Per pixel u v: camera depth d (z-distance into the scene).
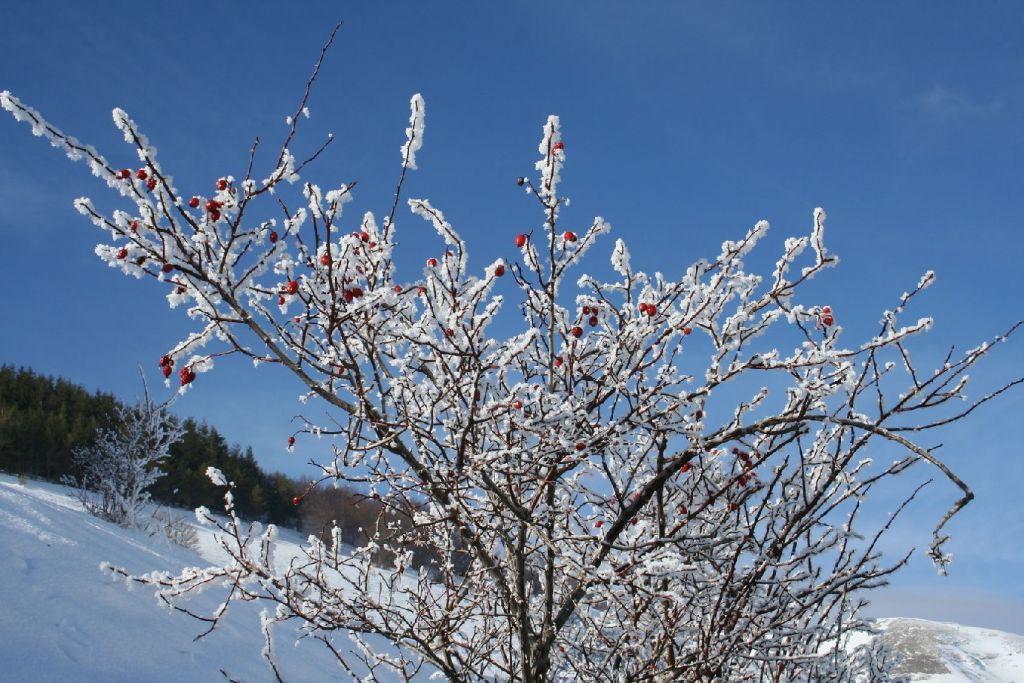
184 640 5.90
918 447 2.51
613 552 3.52
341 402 3.26
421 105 3.09
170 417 16.44
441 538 4.16
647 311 3.28
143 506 15.46
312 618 3.30
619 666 3.59
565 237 3.51
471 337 3.17
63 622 5.24
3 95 2.60
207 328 3.11
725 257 3.46
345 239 3.13
